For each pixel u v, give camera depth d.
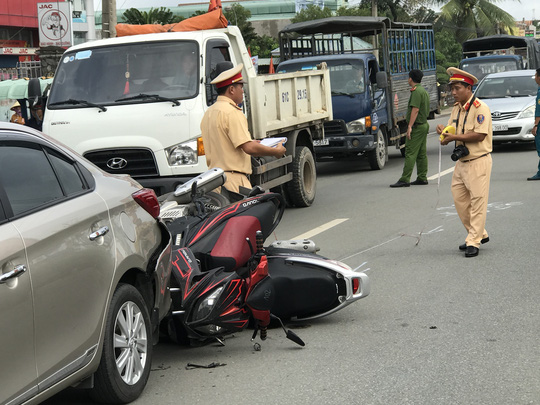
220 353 5.95
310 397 4.95
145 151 10.24
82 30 52.03
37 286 4.11
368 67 18.06
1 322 3.85
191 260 5.98
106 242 4.75
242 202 6.68
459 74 8.80
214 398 5.00
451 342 5.94
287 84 12.47
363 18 19.41
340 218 11.95
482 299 7.11
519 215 11.36
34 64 35.00
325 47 23.06
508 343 5.86
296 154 13.03
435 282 7.81
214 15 11.48
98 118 10.34
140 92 10.48
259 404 4.87
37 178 4.50
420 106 14.88
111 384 4.73
